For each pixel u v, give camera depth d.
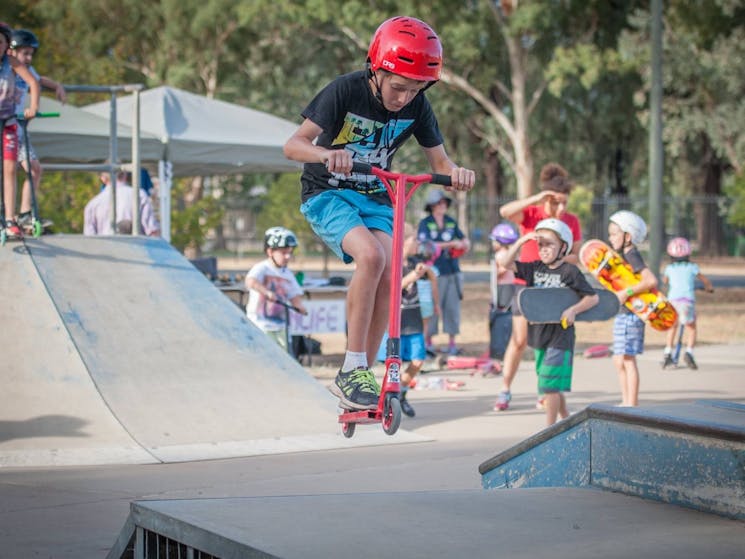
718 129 37.97
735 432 3.80
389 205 4.94
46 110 14.07
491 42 37.53
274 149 15.70
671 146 39.09
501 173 53.16
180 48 41.06
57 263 8.91
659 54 18.95
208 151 15.18
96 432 7.36
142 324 8.63
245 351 8.86
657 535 3.49
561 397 8.45
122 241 9.60
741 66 35.31
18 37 9.36
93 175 18.30
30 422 7.33
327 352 16.19
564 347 8.09
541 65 38.38
